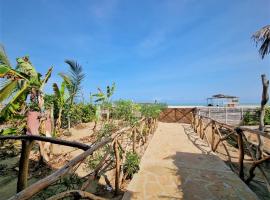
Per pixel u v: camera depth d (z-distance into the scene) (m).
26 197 1.31
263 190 4.58
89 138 10.40
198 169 5.38
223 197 3.89
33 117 6.55
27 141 2.14
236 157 7.15
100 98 11.55
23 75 6.23
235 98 25.86
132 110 10.78
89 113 14.99
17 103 6.32
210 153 6.98
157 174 5.01
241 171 4.92
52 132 7.47
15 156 7.73
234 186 4.36
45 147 7.19
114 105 11.98
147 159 6.22
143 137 8.10
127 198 3.85
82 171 5.42
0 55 6.14
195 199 3.82
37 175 5.80
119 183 4.41
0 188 5.14
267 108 14.19
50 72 6.75
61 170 1.74
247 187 4.32
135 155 5.26
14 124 8.15
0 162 7.04
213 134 7.57
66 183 4.07
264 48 7.75
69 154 7.62
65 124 12.45
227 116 15.35
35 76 6.41
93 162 5.19
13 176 5.82
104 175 4.95
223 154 7.52
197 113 12.62
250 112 14.84
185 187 4.31
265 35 7.13
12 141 8.70
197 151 7.26
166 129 12.90
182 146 8.02
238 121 15.09
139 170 5.27
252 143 7.74
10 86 5.64
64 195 1.74
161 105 16.75
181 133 11.28
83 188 2.66
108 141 3.42
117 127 8.80
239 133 4.94
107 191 4.36
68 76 8.59
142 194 4.00
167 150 7.37
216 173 5.10
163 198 3.84
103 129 8.24
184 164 5.78
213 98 27.14
